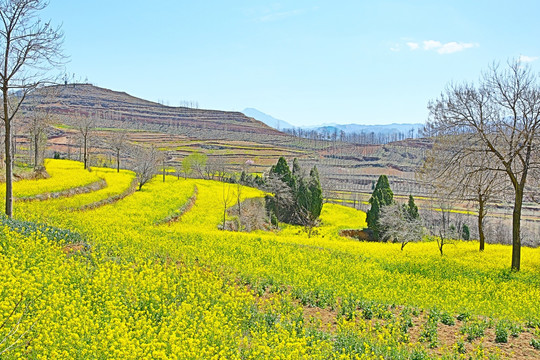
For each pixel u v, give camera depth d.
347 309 13.45
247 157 146.25
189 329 9.49
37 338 7.68
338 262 21.17
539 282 19.53
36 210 24.73
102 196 36.62
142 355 8.01
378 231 47.16
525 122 20.89
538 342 11.12
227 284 14.62
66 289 10.91
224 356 8.30
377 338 10.91
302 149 180.50
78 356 7.65
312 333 10.96
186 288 12.91
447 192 24.33
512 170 22.70
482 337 11.69
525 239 50.78
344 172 128.12
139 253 16.77
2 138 36.69
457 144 22.77
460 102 22.27
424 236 34.56
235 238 25.12
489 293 16.92
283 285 16.00
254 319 11.74
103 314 9.91
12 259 11.98
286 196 55.69
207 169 87.94
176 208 38.62
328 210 66.38
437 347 10.97
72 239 17.31
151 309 10.85
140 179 54.97
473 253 27.36
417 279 18.78
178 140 170.88
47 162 62.38
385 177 48.50
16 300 9.55
